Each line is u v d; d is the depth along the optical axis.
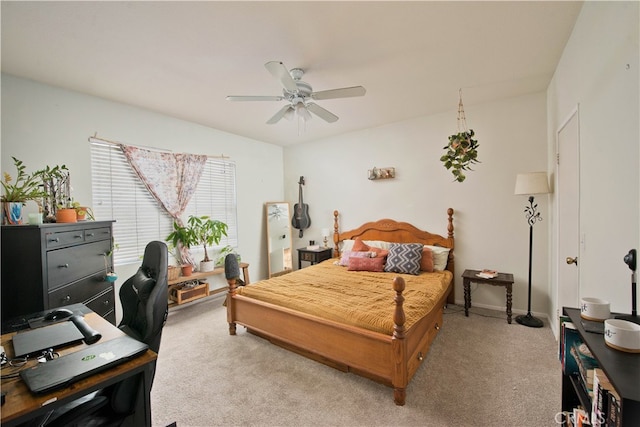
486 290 3.51
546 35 2.03
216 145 4.26
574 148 2.05
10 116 2.44
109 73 2.46
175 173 3.69
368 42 2.06
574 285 2.12
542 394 1.88
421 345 2.21
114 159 3.15
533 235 3.21
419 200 3.95
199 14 1.72
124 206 3.25
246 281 4.36
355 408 1.80
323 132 4.55
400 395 1.81
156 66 2.35
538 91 3.10
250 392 1.97
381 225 4.23
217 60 2.27
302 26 1.86
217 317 3.42
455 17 1.81
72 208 2.32
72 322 1.37
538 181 2.78
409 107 3.50
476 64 2.43
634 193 1.23
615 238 1.42
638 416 0.74
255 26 1.85
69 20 1.74
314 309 2.32
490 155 3.43
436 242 3.78
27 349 1.09
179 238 3.66
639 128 1.18
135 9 1.66
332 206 4.85
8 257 1.90
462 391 1.93
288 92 2.37
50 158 2.66
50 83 2.63
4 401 0.80
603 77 1.52
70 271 2.12
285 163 5.44
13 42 1.96
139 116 3.34
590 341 1.06
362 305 2.31
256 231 4.90
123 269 3.22
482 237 3.51
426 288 2.79
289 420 1.71
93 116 2.96
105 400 1.09
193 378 2.14
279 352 2.53
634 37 1.21
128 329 1.55
